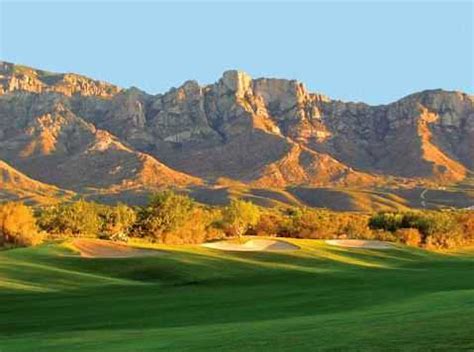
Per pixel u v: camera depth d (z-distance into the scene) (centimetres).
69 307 3497
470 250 10769
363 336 2038
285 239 8150
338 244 8294
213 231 11162
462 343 1836
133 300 3781
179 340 2270
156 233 10194
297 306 3341
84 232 10238
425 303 2947
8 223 8706
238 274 5328
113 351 2091
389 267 6538
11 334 2723
